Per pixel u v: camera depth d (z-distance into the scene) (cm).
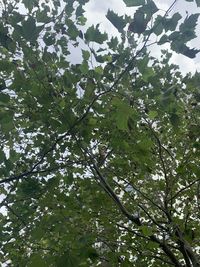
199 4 246
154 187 801
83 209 555
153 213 811
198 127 612
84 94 362
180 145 793
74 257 266
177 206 824
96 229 614
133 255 714
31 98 398
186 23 262
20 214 454
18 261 606
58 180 376
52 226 398
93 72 358
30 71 365
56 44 409
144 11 244
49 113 370
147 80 319
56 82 395
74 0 357
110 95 376
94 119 363
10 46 336
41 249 529
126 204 793
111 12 263
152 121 657
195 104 539
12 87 354
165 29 263
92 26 321
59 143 402
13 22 322
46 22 345
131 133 365
